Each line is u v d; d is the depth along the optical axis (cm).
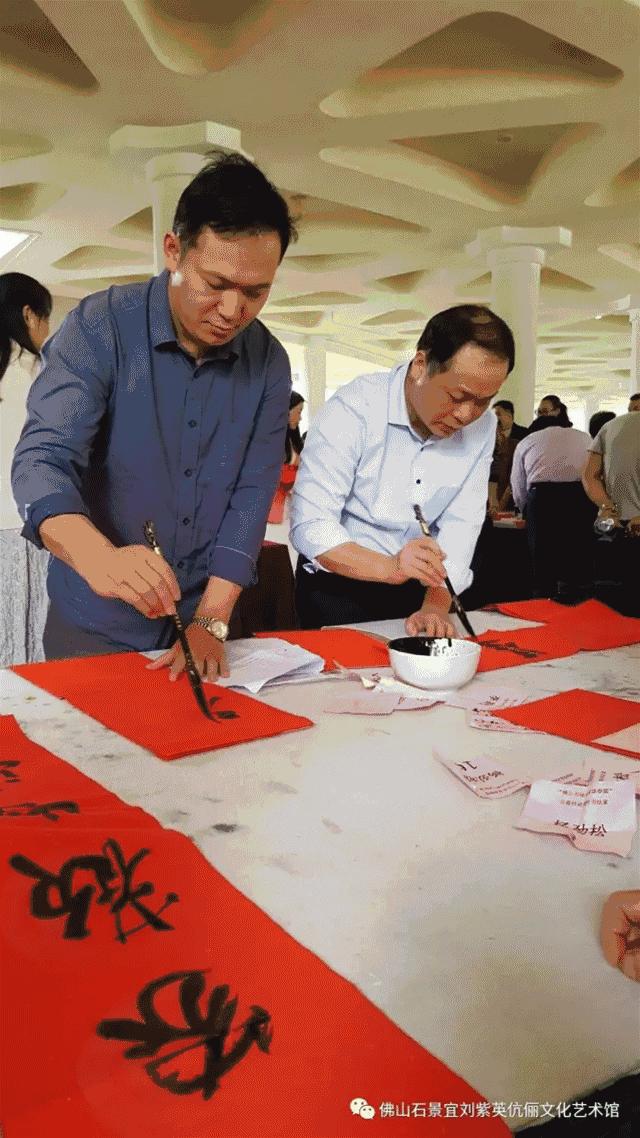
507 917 64
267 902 66
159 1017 52
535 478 464
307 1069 48
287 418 157
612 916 62
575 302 1109
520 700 117
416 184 655
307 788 87
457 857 73
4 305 226
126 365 139
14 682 124
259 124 538
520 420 805
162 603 113
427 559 147
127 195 692
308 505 164
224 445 148
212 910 63
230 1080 47
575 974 57
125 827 76
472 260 906
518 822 79
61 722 107
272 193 117
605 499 384
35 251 875
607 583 323
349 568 158
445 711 113
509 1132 44
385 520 173
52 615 160
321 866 71
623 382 2020
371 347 1558
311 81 472
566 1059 50
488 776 89
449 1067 49
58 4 387
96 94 494
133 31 414
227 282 118
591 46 429
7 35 469
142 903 64
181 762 94
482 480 175
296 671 129
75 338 137
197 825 78
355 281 1005
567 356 1644
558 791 85
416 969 58
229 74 464
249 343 149
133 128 539
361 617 182
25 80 479
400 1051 49
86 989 55
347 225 822
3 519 285
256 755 96
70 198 701
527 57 493
